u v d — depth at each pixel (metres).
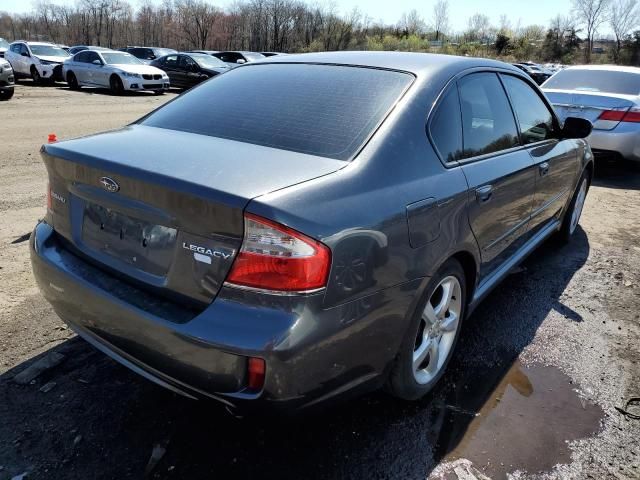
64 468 2.12
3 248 4.14
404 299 2.16
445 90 2.63
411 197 2.17
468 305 2.90
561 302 3.79
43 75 20.14
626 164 8.30
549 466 2.25
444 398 2.67
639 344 3.25
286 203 1.77
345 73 2.69
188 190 1.81
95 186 2.15
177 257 1.91
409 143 2.31
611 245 5.03
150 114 2.88
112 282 2.12
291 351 1.74
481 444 2.36
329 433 2.38
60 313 2.38
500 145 3.11
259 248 1.74
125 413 2.43
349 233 1.86
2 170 6.64
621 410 2.63
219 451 2.24
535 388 2.78
